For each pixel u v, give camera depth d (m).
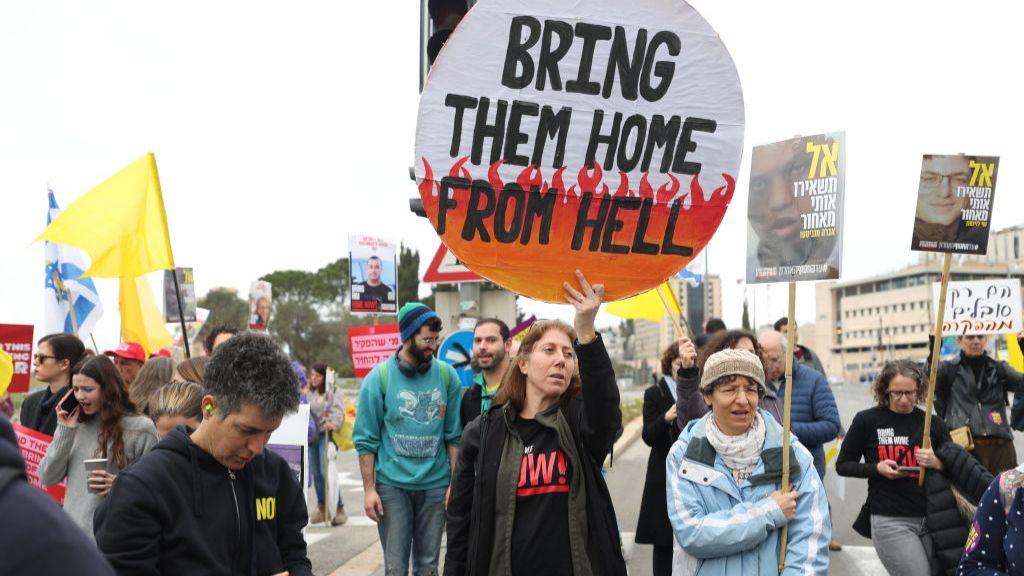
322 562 7.83
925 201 4.84
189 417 3.35
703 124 3.61
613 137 3.58
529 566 3.45
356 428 5.69
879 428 5.21
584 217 3.57
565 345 3.65
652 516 5.39
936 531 4.84
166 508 2.53
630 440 19.41
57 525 1.28
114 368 4.61
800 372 6.20
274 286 72.25
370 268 11.30
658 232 3.61
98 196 6.36
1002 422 7.62
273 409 2.55
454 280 9.23
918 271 142.50
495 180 3.53
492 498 3.57
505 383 3.71
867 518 5.27
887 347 149.50
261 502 2.82
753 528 3.29
